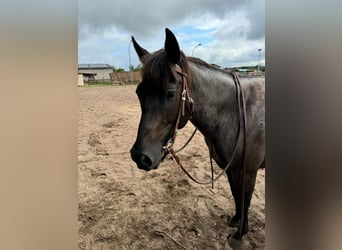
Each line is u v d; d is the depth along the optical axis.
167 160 4.05
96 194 3.06
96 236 2.34
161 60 1.46
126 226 2.49
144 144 1.49
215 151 1.92
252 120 1.81
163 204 2.84
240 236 2.09
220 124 1.79
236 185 1.96
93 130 5.88
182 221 2.55
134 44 1.81
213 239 2.30
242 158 1.82
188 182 3.31
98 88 17.36
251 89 1.86
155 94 1.47
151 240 2.30
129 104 9.45
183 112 1.51
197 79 1.66
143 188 3.19
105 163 3.98
